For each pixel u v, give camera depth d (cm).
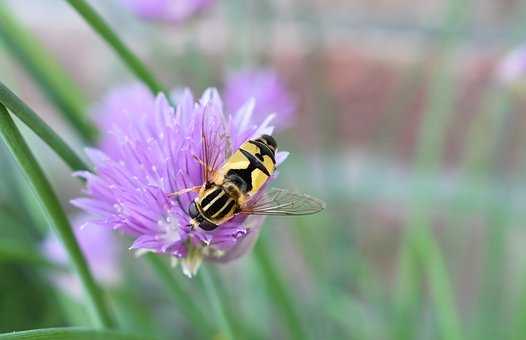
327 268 23
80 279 15
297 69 29
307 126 28
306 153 27
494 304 22
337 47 30
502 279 22
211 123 14
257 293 22
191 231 14
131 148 14
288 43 29
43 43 31
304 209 14
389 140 26
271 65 26
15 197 20
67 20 32
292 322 18
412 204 22
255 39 25
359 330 23
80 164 14
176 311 26
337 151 24
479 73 28
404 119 29
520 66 21
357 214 26
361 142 30
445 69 21
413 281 21
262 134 14
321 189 25
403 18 30
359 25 30
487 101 25
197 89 22
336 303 22
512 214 24
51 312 22
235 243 14
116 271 20
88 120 18
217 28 28
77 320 20
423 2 30
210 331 18
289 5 28
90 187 14
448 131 29
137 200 14
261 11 24
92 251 20
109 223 14
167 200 14
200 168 14
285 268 26
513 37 26
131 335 15
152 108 15
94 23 15
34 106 28
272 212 14
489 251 22
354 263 23
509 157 26
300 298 25
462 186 24
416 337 23
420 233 21
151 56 27
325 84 24
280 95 21
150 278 26
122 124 15
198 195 14
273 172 14
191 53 22
